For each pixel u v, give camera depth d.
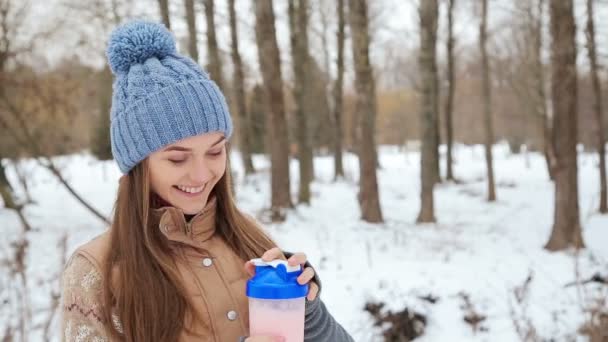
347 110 31.67
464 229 10.93
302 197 13.73
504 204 15.56
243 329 1.44
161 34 1.49
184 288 1.37
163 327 1.32
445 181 22.44
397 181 22.86
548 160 20.73
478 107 35.97
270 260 1.35
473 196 17.73
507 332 5.17
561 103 8.27
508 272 6.61
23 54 11.71
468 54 25.91
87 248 1.39
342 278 6.51
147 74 1.38
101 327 1.30
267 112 11.45
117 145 1.42
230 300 1.45
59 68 12.57
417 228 10.70
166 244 1.42
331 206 13.97
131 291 1.32
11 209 13.24
